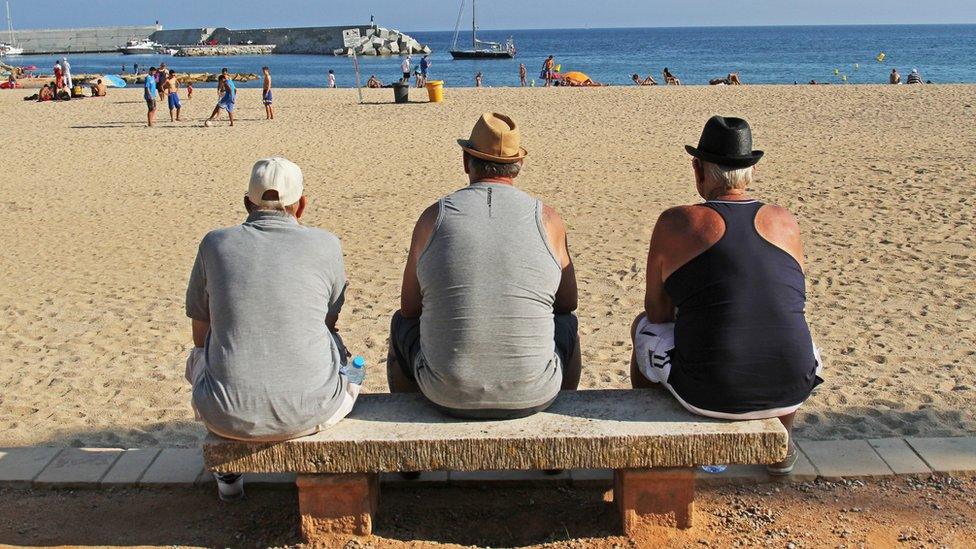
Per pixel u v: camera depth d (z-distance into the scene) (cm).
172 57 11625
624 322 686
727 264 352
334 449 346
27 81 4316
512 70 7612
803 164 1381
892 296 724
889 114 2017
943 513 381
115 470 426
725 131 369
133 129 2134
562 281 388
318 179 1395
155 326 702
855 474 410
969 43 14088
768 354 349
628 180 1304
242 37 12888
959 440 439
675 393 367
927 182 1196
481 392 347
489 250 349
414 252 370
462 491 414
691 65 8038
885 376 555
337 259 368
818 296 730
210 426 341
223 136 1967
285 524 385
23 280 852
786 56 9775
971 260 820
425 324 357
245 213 1160
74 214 1173
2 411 531
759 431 346
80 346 657
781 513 385
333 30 11756
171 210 1187
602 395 383
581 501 402
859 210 1048
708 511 387
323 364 349
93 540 374
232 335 339
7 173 1522
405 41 11281
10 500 406
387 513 392
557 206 1130
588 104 2483
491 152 372
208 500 407
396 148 1725
